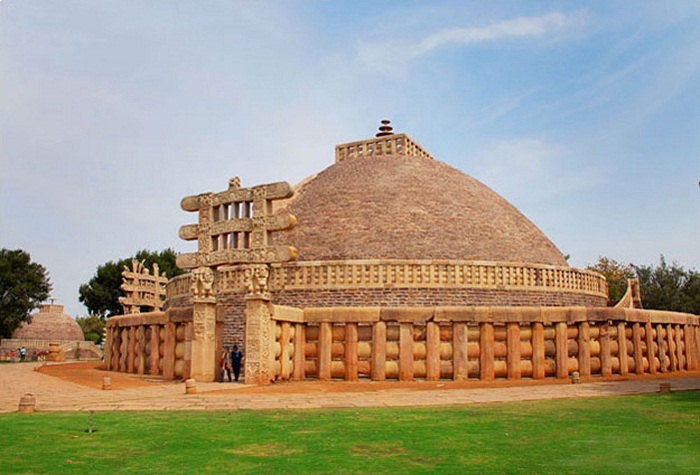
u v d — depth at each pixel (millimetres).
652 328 28594
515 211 42406
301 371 24672
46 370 32812
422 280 31594
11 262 72062
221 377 24969
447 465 9180
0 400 16922
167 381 24781
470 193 40969
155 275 57188
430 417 13805
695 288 65000
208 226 26062
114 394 18625
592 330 25859
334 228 36844
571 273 35844
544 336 24984
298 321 24719
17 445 10484
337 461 9398
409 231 35844
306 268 32125
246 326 22578
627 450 10297
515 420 13383
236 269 33125
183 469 8852
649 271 69875
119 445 10508
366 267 31656
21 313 71062
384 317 24172
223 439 11078
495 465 9195
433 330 24125
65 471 8695
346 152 49156
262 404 16203
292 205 41500
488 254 35406
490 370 24094
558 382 22922
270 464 9180
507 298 32688
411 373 23891
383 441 10961
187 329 25078
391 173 41812
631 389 19953
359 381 23781
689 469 8984
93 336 92500
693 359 31500
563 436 11508
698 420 13406
